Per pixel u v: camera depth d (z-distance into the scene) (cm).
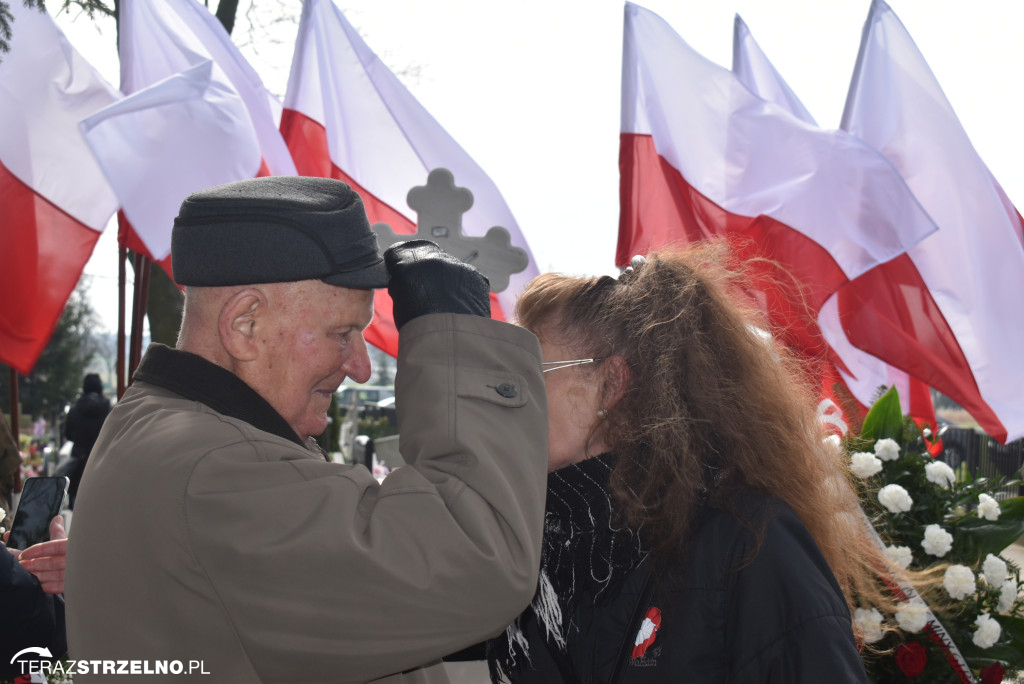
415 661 89
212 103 326
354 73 395
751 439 119
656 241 404
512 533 95
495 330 104
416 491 93
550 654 120
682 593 111
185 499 89
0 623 146
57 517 172
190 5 376
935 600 226
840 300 387
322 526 88
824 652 100
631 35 407
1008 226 412
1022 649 230
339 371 109
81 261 347
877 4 425
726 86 396
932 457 253
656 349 125
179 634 88
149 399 102
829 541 127
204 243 100
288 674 88
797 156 380
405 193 394
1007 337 412
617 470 118
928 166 418
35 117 348
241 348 101
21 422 1825
